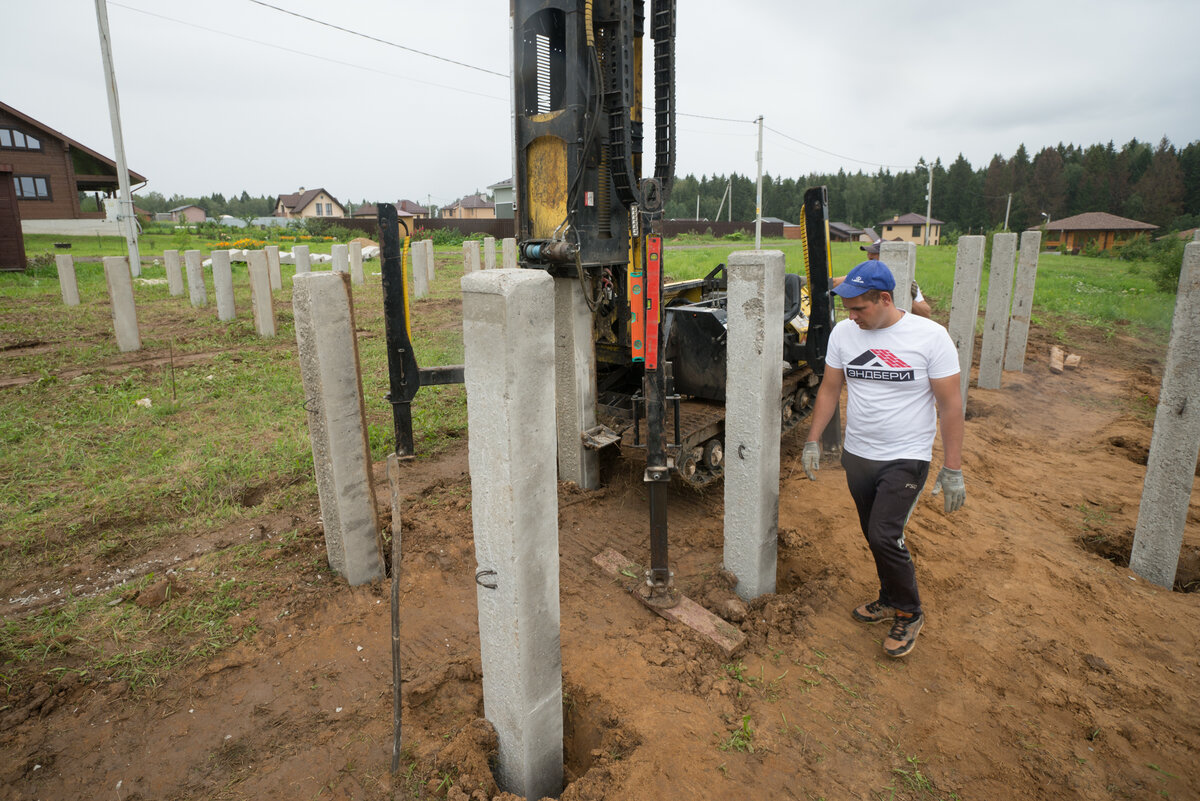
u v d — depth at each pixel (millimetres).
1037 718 2908
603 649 3328
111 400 7281
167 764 2662
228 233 43125
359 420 3709
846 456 3352
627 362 5496
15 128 32688
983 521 4738
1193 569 4188
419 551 4191
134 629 3453
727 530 3783
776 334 3410
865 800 2488
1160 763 2668
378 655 3305
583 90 4449
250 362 9273
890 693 3062
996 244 8242
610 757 2678
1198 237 3621
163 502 4914
